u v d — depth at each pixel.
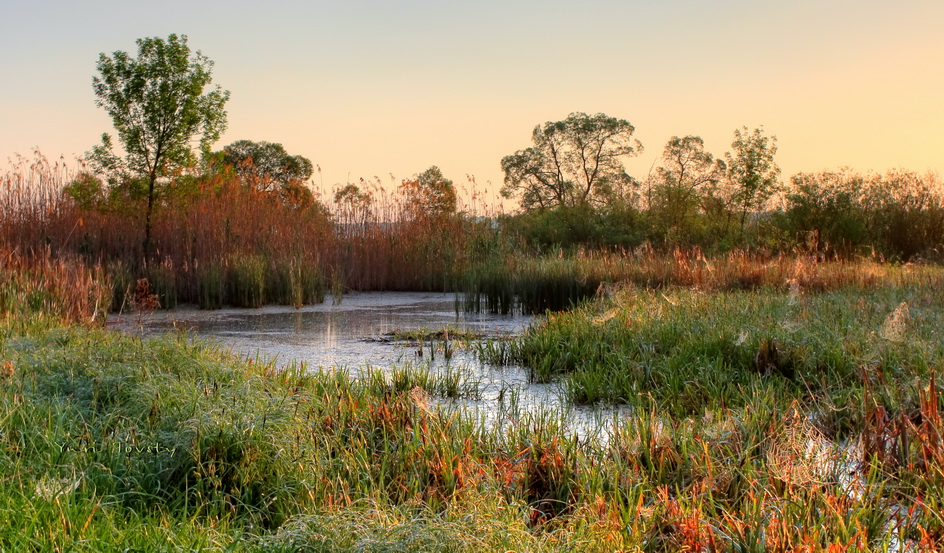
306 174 50.38
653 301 11.32
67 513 3.37
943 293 11.89
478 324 12.91
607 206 29.20
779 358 7.25
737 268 15.55
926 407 4.79
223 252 15.91
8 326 7.99
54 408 4.95
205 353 7.08
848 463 4.70
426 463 4.50
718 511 4.07
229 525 3.72
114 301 13.80
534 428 5.21
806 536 3.41
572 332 9.33
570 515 3.88
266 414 4.67
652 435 4.97
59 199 16.06
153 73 16.50
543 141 53.81
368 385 7.04
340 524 3.36
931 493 3.98
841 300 11.52
